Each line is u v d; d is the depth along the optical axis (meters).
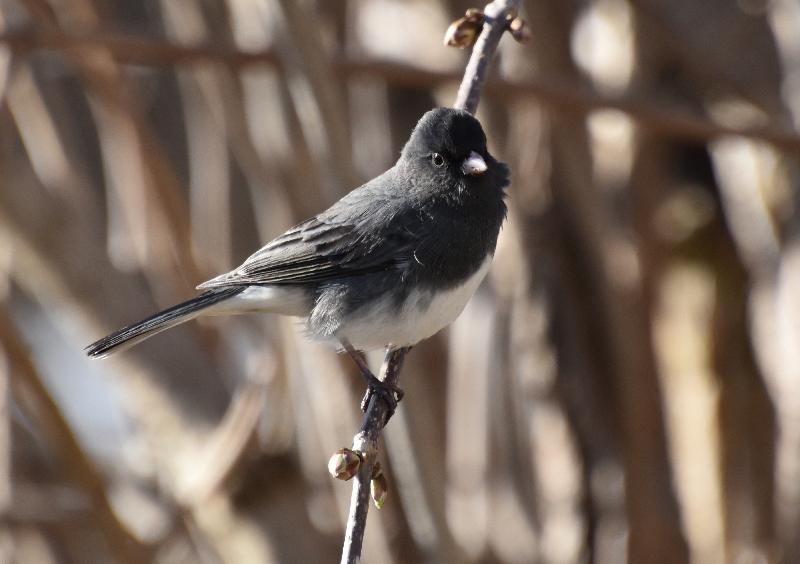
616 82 12.58
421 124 8.86
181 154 13.58
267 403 11.11
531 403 12.17
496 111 12.08
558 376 12.02
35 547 12.48
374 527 11.75
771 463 12.73
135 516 12.41
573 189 11.62
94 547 12.66
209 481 10.66
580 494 12.09
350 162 9.45
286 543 10.70
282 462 10.90
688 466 13.05
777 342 12.45
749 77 12.32
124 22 13.54
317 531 10.98
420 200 8.70
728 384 13.08
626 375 11.81
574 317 11.98
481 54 8.55
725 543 12.65
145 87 13.66
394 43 12.90
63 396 14.51
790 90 12.09
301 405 11.27
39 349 14.02
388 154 12.99
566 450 12.08
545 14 11.77
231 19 11.24
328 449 11.02
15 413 12.57
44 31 10.35
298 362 11.15
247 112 11.30
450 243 8.59
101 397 14.66
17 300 13.45
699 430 13.08
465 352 12.48
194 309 8.94
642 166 12.17
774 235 12.59
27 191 10.89
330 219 8.91
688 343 13.44
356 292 8.69
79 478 10.41
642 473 11.87
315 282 8.84
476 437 12.47
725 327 13.26
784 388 12.17
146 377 11.02
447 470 12.26
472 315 12.53
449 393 12.59
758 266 12.88
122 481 12.63
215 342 11.72
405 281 8.62
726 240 13.72
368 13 13.05
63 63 11.84
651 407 11.98
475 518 12.39
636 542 11.90
